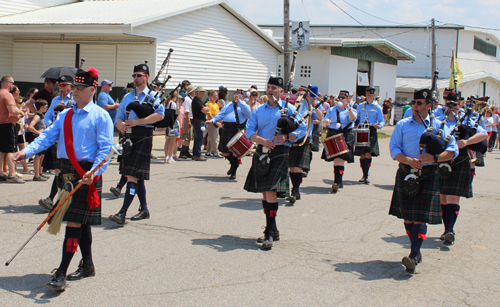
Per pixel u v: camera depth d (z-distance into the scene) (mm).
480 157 7168
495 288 4344
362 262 4938
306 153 7730
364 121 9547
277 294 4027
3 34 17125
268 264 4758
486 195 8961
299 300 3924
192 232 5750
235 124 9008
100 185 4117
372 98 9594
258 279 4352
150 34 15039
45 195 7191
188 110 11914
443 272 4727
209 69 17797
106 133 4109
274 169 5258
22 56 17453
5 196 7000
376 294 4109
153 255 4883
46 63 17141
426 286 4340
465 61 43750
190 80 16969
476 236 6094
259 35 20188
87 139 4074
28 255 4719
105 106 10188
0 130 7699
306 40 17016
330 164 12266
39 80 17328
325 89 22781
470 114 5945
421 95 4656
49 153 6961
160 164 10844
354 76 25250
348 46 22719
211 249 5152
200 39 17172
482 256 5281
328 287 4227
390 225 6461
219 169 10523
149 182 8711
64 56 16844
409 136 4707
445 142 4703
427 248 5527
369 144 9312
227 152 9164
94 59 16359
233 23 18719
